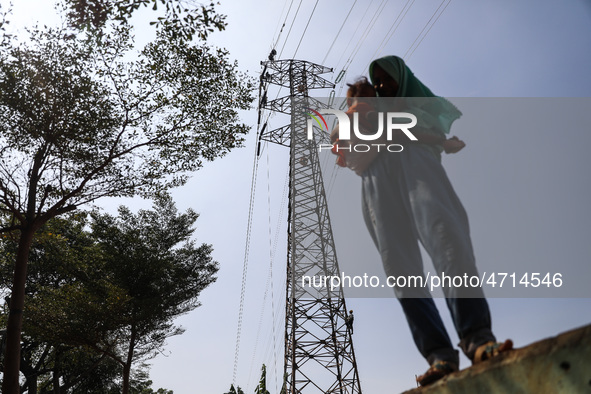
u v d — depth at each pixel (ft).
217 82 43.39
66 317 71.72
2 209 38.73
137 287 83.97
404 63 5.56
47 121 37.63
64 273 79.82
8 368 32.58
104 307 73.05
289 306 78.84
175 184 45.55
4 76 36.01
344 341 72.84
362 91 5.66
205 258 92.48
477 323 3.84
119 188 43.70
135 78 40.86
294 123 91.35
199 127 44.16
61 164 40.45
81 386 94.99
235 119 45.27
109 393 97.86
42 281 83.15
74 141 40.22
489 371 2.67
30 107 36.68
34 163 38.99
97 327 73.46
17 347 33.40
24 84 36.76
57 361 86.53
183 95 42.93
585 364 2.26
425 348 4.38
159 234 90.07
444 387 2.95
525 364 2.47
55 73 36.94
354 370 70.38
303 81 100.89
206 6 31.48
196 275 89.30
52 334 70.44
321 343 72.79
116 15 32.37
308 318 75.00
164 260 85.71
